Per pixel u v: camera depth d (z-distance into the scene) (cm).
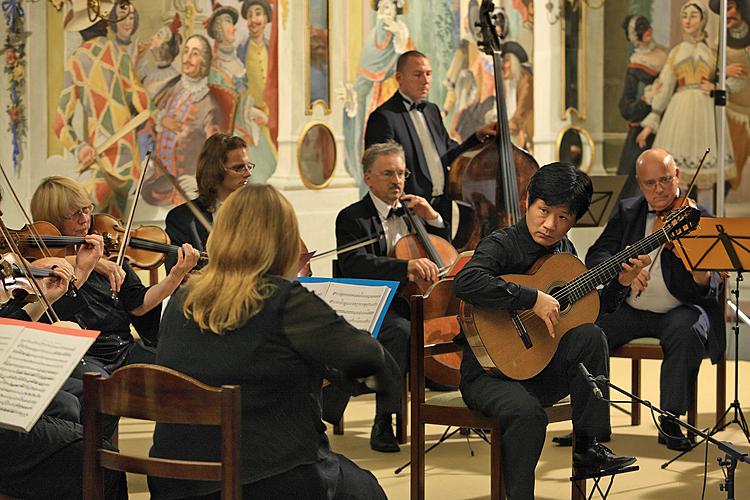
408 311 521
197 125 698
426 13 789
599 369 382
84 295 428
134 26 668
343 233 532
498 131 646
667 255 511
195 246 515
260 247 284
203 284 287
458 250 638
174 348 287
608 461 387
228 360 279
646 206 534
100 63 656
